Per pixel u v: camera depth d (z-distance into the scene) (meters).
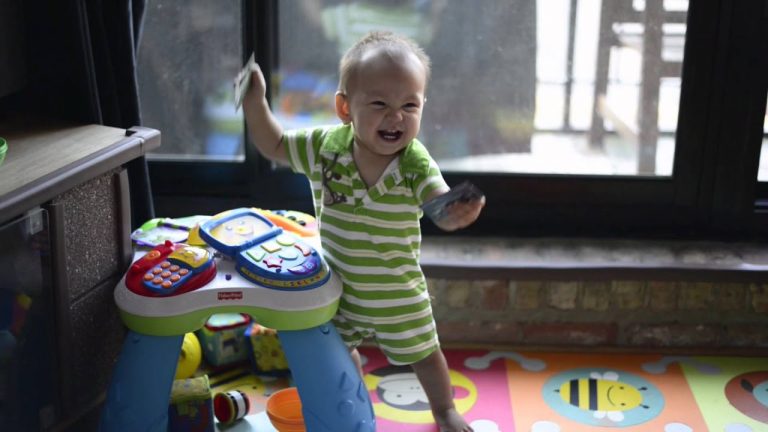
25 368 1.61
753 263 2.16
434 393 1.85
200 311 1.64
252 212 1.85
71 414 1.72
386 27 2.23
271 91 2.24
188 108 2.28
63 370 1.68
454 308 2.19
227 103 2.27
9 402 1.59
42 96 1.92
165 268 1.67
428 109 2.28
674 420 1.92
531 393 2.01
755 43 2.14
